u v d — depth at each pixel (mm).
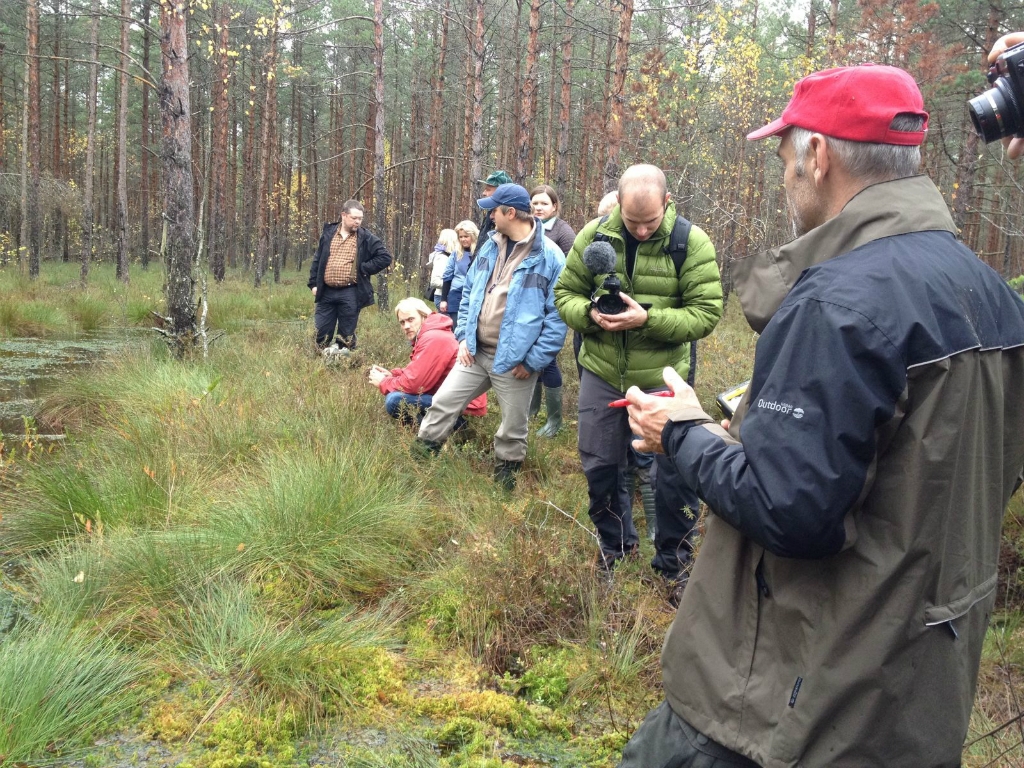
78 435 5605
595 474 3678
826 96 1426
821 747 1290
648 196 3385
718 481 1358
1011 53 1639
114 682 2717
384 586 3576
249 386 6426
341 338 8117
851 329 1218
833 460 1203
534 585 3387
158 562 3336
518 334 4332
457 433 5328
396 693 2836
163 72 7805
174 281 7922
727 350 8734
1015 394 1409
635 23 20766
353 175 38375
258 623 3078
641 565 3762
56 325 11664
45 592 3244
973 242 18594
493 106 29641
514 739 2686
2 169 27438
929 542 1231
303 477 3984
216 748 2531
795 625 1334
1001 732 2498
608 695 2824
